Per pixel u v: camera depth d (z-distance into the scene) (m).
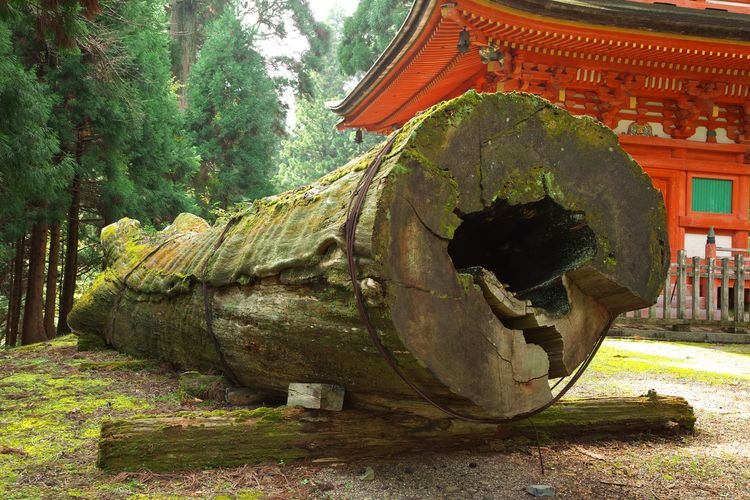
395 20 25.52
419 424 3.23
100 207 13.52
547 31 10.59
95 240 16.77
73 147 12.23
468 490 2.85
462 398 2.64
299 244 2.98
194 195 21.12
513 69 12.00
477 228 3.13
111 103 11.99
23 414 4.14
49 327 13.45
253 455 3.08
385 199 2.40
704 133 13.62
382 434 3.20
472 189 2.61
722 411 4.75
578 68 12.19
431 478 2.97
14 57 9.46
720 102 13.34
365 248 2.40
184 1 26.42
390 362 2.53
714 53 11.06
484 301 2.63
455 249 3.31
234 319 3.71
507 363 2.70
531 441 3.58
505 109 2.70
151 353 5.89
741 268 11.22
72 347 7.42
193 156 16.86
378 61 14.25
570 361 2.92
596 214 2.87
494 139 2.66
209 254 4.29
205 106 22.05
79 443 3.49
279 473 2.96
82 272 17.31
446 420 3.24
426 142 2.51
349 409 3.24
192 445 3.04
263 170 22.70
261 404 4.13
